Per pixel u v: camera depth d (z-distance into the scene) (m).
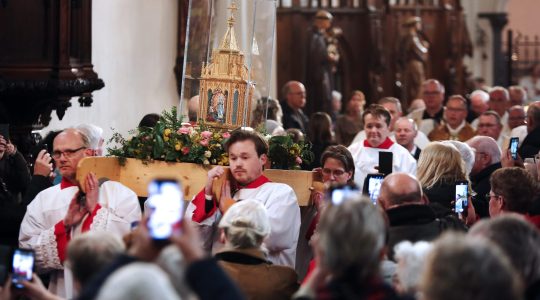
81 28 10.61
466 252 4.14
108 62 13.50
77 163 7.83
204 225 7.78
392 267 5.79
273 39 9.27
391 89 22.86
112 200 7.70
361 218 4.59
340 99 21.42
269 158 8.60
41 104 10.48
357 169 10.99
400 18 23.03
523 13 34.38
